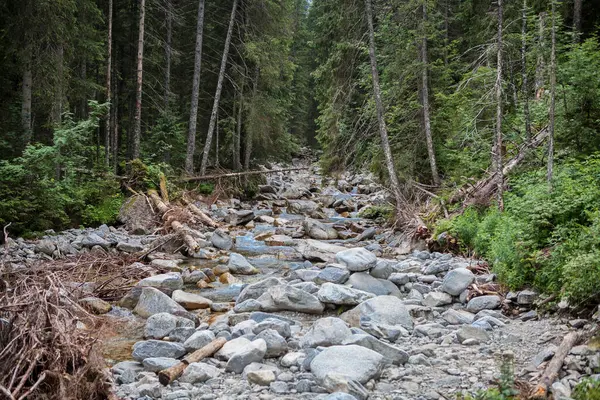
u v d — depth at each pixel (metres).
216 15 24.97
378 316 7.03
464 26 19.62
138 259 11.68
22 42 14.67
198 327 7.17
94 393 4.41
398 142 16.84
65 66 16.25
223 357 5.75
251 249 13.80
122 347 6.52
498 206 10.73
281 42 25.50
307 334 6.20
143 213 15.64
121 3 23.45
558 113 10.54
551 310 6.88
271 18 24.14
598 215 7.02
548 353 5.24
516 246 7.94
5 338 4.67
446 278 8.41
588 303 6.34
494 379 4.86
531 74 14.02
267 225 17.64
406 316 7.16
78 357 4.61
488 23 17.11
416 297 8.53
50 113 16.70
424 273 10.02
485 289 8.09
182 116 26.12
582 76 9.88
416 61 16.03
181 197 18.17
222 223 17.53
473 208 12.27
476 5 18.58
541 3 14.53
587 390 4.20
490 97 12.28
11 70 15.52
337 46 17.66
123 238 13.65
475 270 9.35
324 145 18.70
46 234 13.18
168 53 23.00
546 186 8.78
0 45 14.67
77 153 16.89
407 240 13.22
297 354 5.74
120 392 4.89
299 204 20.81
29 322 4.66
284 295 7.82
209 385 5.11
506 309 7.41
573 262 6.25
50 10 14.54
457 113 15.40
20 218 12.75
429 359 5.66
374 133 17.12
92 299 8.11
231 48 25.73
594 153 9.34
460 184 14.34
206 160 22.69
